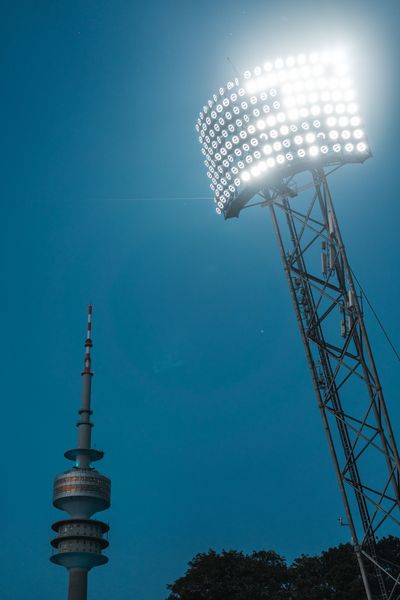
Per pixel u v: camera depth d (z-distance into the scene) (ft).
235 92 110.73
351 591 224.74
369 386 104.42
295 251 114.62
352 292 105.09
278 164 108.47
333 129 106.42
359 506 105.29
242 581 250.16
